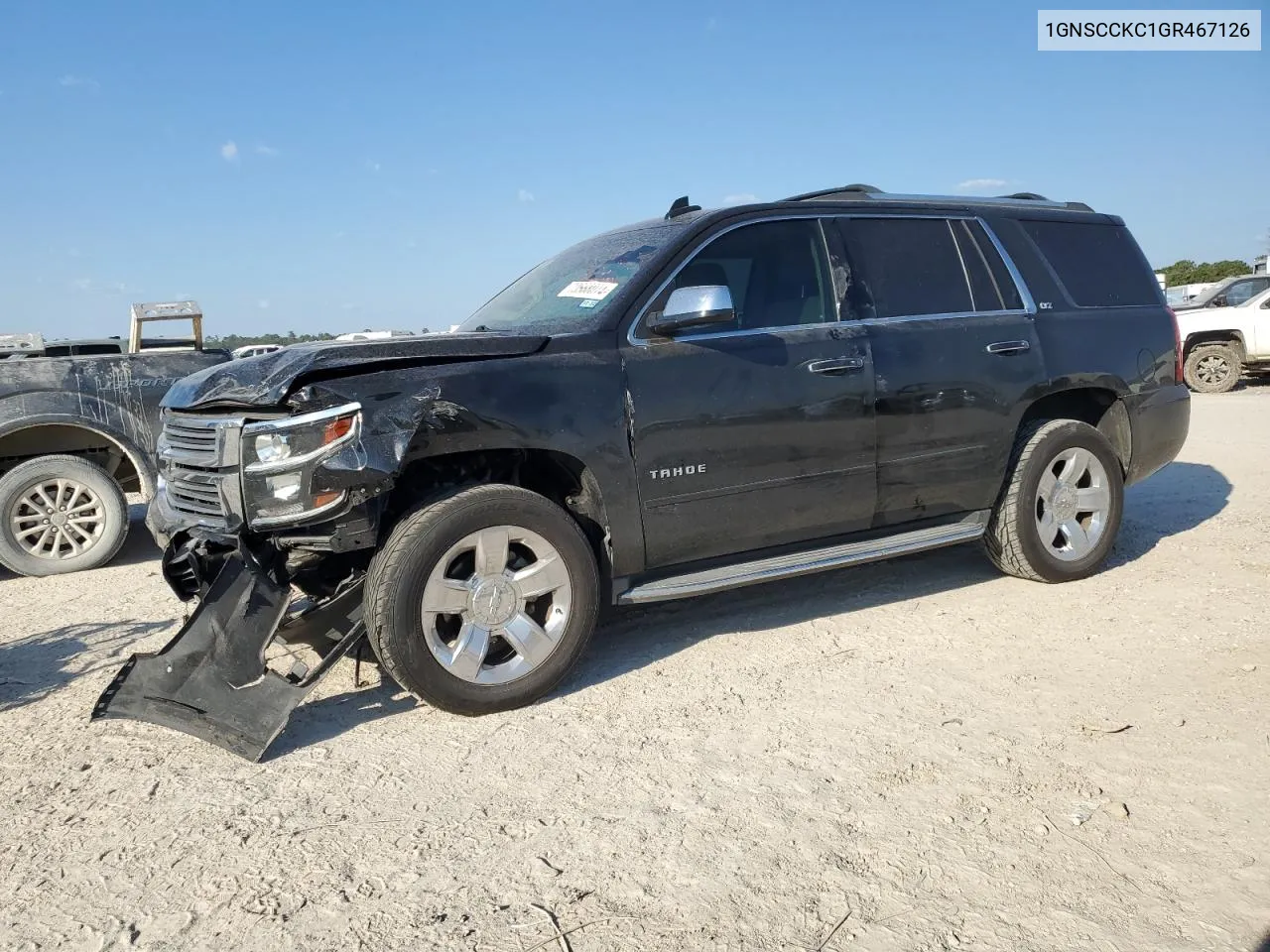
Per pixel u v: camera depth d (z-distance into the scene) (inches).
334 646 147.8
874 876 104.7
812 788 124.0
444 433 145.3
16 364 254.5
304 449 136.9
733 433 169.0
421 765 134.9
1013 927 95.6
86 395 260.7
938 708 147.6
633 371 161.5
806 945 93.7
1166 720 140.1
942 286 199.5
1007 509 204.1
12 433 264.5
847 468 181.8
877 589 213.0
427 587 143.2
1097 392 219.9
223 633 141.7
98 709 137.6
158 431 268.7
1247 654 163.8
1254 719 138.9
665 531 165.5
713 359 168.2
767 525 175.9
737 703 152.6
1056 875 104.0
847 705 150.0
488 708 149.7
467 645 147.5
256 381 143.0
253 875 109.0
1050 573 207.6
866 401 182.1
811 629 187.5
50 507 261.9
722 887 103.5
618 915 99.2
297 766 135.9
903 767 129.1
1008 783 123.7
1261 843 108.7
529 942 95.4
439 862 110.3
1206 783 121.9
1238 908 97.4
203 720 138.3
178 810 124.3
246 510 139.7
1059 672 160.1
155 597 232.2
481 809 122.0
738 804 120.8
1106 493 212.8
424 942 95.9
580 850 111.8
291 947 96.0
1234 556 225.0
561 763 134.0
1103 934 94.1
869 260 192.1
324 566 158.2
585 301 172.1
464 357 150.6
